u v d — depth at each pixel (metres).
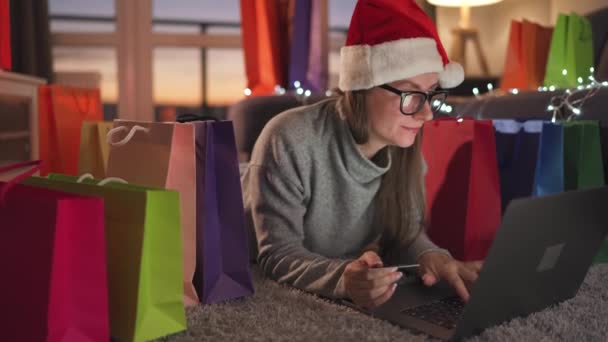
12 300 0.79
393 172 1.25
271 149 1.19
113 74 4.02
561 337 0.90
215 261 1.04
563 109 1.68
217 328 0.92
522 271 0.89
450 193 1.36
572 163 1.48
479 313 0.87
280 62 3.44
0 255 0.81
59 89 2.13
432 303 1.02
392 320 0.94
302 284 1.09
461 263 1.12
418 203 1.27
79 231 0.76
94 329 0.77
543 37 2.68
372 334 0.88
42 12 3.64
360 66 1.11
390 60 1.08
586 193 0.92
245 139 2.12
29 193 0.82
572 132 1.47
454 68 1.20
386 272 0.93
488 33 3.32
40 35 3.65
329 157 1.21
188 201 1.01
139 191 0.83
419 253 1.18
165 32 4.05
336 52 4.16
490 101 2.04
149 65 4.05
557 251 0.95
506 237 0.80
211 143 1.03
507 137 1.51
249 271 1.07
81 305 0.76
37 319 0.74
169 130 1.01
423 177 1.30
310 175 1.20
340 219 1.25
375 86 1.12
